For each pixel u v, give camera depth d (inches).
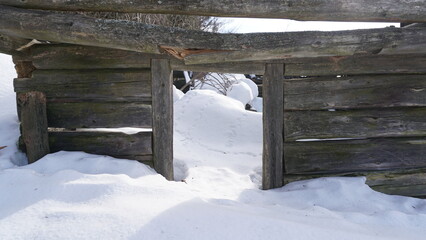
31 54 126.4
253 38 106.7
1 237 70.9
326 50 108.3
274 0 101.2
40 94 124.6
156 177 114.0
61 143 129.5
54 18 103.5
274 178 130.5
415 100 127.2
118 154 130.0
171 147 129.0
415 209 114.5
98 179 100.3
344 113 128.7
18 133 143.6
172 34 105.3
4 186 95.7
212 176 155.3
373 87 127.0
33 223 76.4
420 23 108.8
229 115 256.4
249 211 93.7
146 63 125.9
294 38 106.5
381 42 107.2
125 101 128.9
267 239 75.0
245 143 228.4
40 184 96.5
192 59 112.4
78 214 79.6
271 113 128.0
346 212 102.6
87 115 129.3
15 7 104.7
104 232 73.4
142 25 105.1
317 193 117.7
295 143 130.6
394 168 130.0
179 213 83.0
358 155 129.8
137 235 72.9
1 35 109.5
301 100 127.8
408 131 128.6
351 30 107.3
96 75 127.6
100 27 104.3
